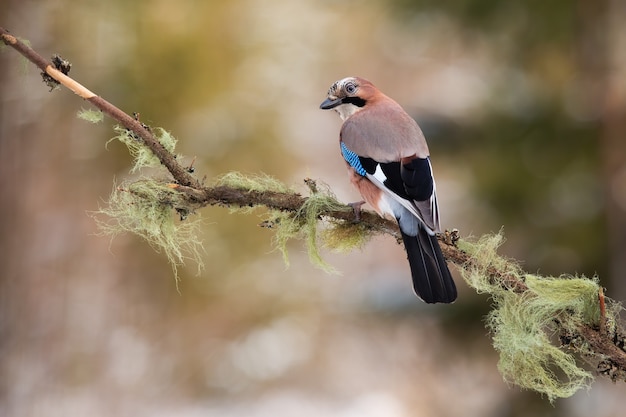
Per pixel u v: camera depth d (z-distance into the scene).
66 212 13.01
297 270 15.41
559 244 12.62
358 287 15.87
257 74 14.16
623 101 12.94
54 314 12.80
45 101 12.68
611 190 12.68
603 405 12.20
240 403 16.33
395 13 13.37
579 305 4.83
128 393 13.49
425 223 6.07
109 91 13.03
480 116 13.29
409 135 6.95
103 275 13.31
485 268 5.11
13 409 12.07
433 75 21.17
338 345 17.31
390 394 17.11
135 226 5.65
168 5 13.47
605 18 12.91
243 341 16.08
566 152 12.98
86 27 12.87
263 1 14.27
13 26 12.40
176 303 13.95
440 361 13.25
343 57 18.70
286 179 14.10
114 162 13.18
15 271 12.46
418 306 13.02
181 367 14.48
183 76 13.27
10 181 12.50
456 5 13.01
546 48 13.16
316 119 21.12
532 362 4.94
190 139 13.52
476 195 12.96
